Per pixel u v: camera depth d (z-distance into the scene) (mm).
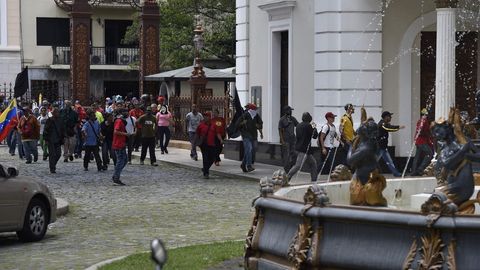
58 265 20672
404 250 13555
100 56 96562
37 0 95750
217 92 77750
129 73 97312
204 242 23578
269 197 16078
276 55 48219
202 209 31625
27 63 95688
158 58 78250
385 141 39562
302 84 45094
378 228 13875
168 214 30328
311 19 44250
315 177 38438
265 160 48344
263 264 15922
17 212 23969
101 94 96812
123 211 31250
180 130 66312
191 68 70500
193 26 82812
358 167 16344
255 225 16375
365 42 42469
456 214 13281
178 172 46750
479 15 41531
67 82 96438
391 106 42906
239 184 40594
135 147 59406
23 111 55031
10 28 95188
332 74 42656
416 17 42656
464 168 14898
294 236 15133
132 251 22531
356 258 14062
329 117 39375
